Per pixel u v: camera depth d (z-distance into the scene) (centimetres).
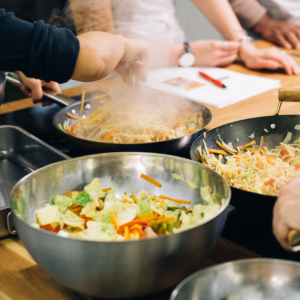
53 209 62
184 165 68
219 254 64
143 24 182
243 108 129
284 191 51
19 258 65
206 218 58
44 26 78
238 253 64
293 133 93
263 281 46
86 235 56
